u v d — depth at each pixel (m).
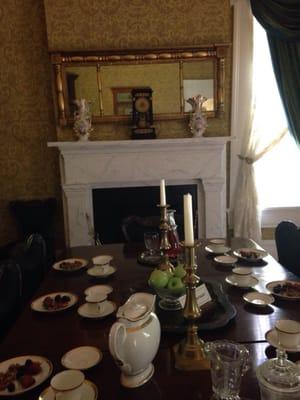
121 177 3.54
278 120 3.65
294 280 1.70
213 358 0.91
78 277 1.85
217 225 3.63
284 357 0.98
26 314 1.46
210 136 3.60
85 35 3.38
